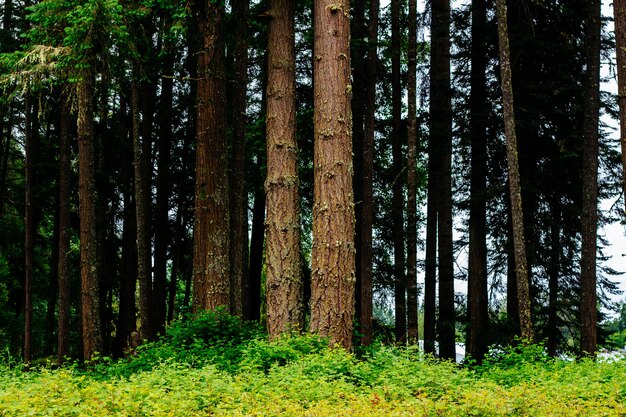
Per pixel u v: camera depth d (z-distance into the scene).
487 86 18.95
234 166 17.11
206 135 13.90
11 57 13.13
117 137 23.44
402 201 20.61
